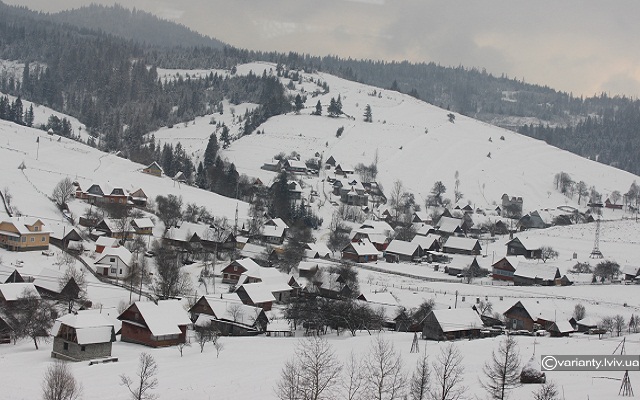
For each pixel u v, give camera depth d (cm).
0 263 13375
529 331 12238
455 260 18388
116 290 13325
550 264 18762
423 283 16288
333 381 7038
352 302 12462
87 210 18912
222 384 7600
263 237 19712
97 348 9169
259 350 9662
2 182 19912
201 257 17075
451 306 13225
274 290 14112
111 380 7769
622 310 13862
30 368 8294
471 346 9656
